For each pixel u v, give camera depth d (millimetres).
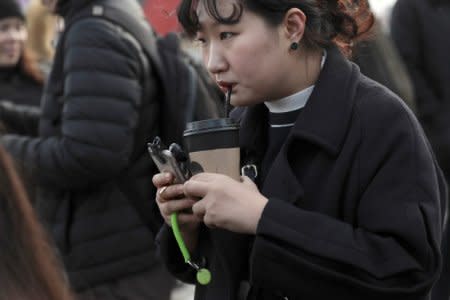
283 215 2088
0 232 1442
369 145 2133
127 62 3531
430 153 2193
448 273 4965
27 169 3531
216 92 3885
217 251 2285
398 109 2168
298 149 2211
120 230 3602
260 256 2102
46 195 3662
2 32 5094
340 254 2047
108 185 3598
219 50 2152
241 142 2340
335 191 2137
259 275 2127
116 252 3607
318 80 2219
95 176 3529
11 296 1420
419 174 2111
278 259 2086
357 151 2143
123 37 3549
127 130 3516
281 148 2232
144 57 3598
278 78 2178
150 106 3641
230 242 2268
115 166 3516
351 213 2146
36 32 5355
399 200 2092
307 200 2166
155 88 3664
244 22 2115
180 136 3674
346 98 2189
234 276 2277
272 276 2111
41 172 3586
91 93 3486
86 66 3500
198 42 2262
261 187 2291
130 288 3635
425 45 5605
